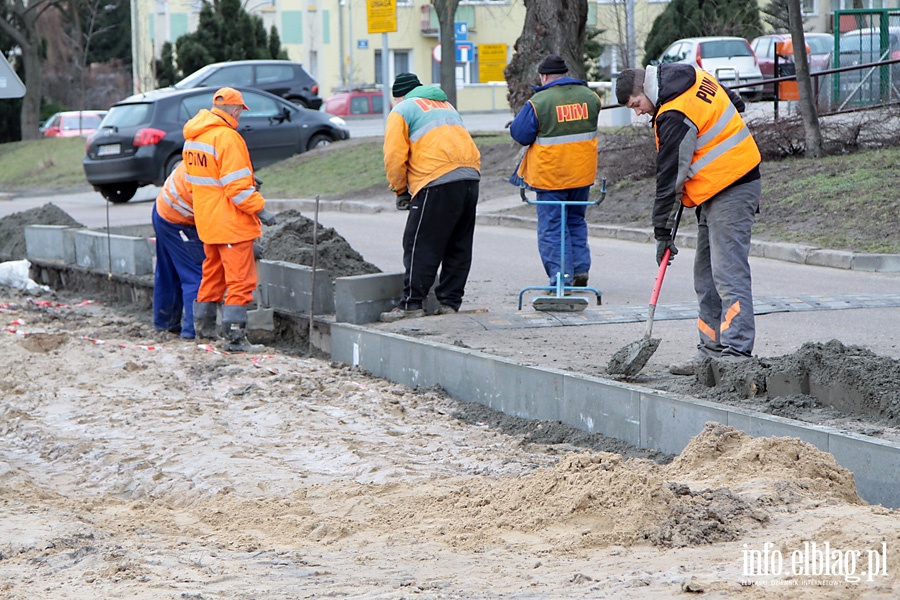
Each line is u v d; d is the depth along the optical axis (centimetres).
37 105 9788
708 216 1694
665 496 1130
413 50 11769
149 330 2617
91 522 1311
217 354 2305
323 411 1828
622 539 1073
